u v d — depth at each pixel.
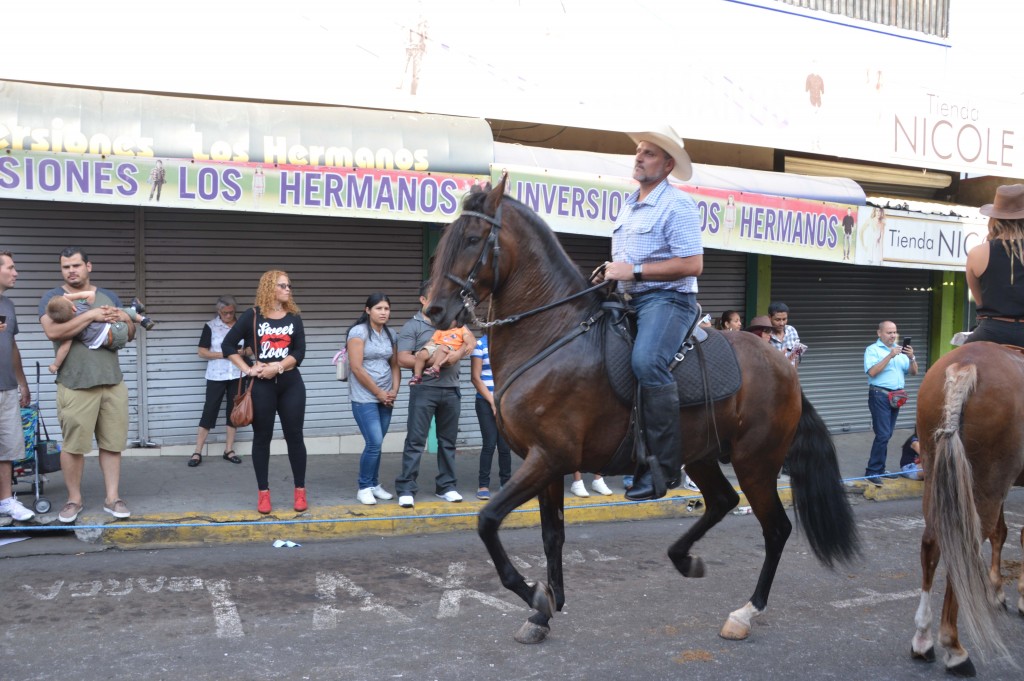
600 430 5.00
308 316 10.23
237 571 6.67
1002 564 7.29
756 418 5.37
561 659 5.01
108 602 5.88
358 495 8.34
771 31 11.99
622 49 10.96
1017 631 5.61
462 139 9.11
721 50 11.62
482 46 10.20
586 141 11.59
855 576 6.84
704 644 5.29
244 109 8.55
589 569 6.93
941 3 13.46
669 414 4.92
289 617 5.65
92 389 7.25
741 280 12.95
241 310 9.91
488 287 4.91
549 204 9.38
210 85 9.10
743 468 5.45
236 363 7.62
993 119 13.98
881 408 10.23
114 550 7.23
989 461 4.75
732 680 4.76
